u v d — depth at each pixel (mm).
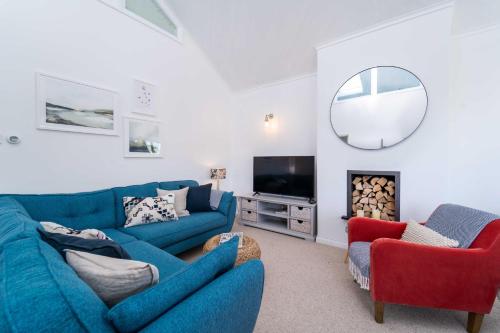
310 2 2445
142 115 2869
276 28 2881
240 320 886
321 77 2828
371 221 1964
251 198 3561
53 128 2102
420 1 2115
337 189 2730
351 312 1554
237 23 3021
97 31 2410
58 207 1913
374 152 2488
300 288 1836
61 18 2154
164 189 2791
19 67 1923
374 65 2453
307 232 2979
